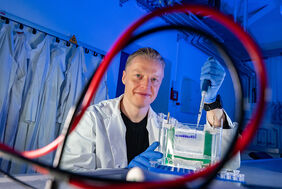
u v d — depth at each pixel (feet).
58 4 6.65
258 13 8.32
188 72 11.69
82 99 0.76
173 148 1.97
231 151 0.62
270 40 11.23
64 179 0.63
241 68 11.22
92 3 7.68
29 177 1.58
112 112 3.69
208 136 1.89
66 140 0.76
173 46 10.93
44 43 6.01
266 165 3.75
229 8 8.21
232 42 10.64
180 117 10.96
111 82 8.10
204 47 10.37
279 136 10.36
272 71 11.39
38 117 5.75
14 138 5.38
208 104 2.76
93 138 3.37
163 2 7.24
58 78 6.27
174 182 0.63
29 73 5.69
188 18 7.75
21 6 5.77
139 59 3.33
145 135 3.66
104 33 8.06
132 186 0.62
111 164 3.20
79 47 7.00
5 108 5.09
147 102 3.45
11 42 5.28
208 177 0.62
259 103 0.59
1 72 5.01
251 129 0.60
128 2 9.05
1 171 0.91
